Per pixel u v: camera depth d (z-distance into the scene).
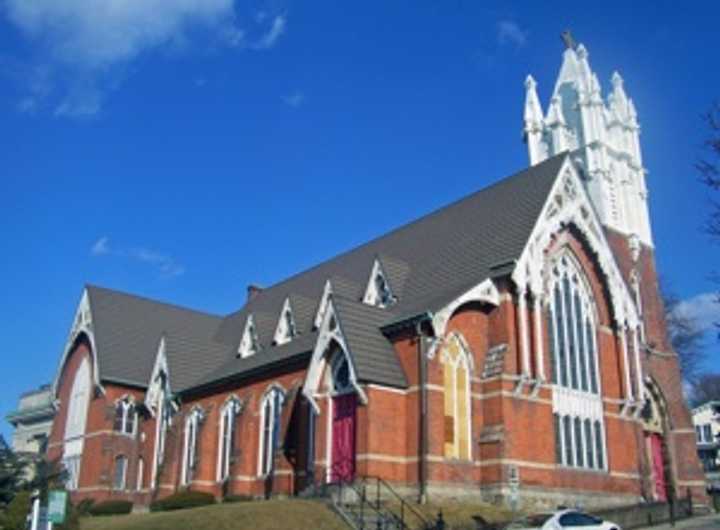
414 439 30.55
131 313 56.31
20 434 69.12
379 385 30.80
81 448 51.50
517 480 30.64
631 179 46.81
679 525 31.38
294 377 38.75
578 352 36.12
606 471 34.94
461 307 32.88
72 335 56.09
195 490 40.66
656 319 43.41
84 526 28.56
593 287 38.06
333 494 29.67
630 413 37.41
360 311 33.31
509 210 37.03
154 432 48.62
